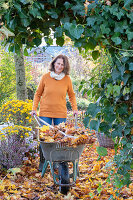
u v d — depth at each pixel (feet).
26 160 11.69
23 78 14.55
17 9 4.73
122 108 5.18
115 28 4.73
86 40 5.22
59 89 10.80
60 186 8.58
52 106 10.80
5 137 11.76
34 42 6.04
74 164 8.36
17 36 6.29
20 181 9.55
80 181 9.65
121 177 5.35
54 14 4.96
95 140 8.05
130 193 8.21
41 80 11.15
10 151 10.73
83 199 7.93
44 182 9.52
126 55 4.59
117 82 5.28
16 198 7.94
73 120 18.94
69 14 5.18
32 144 12.52
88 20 4.74
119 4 4.79
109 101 5.12
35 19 5.50
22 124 12.55
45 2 4.91
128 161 5.21
